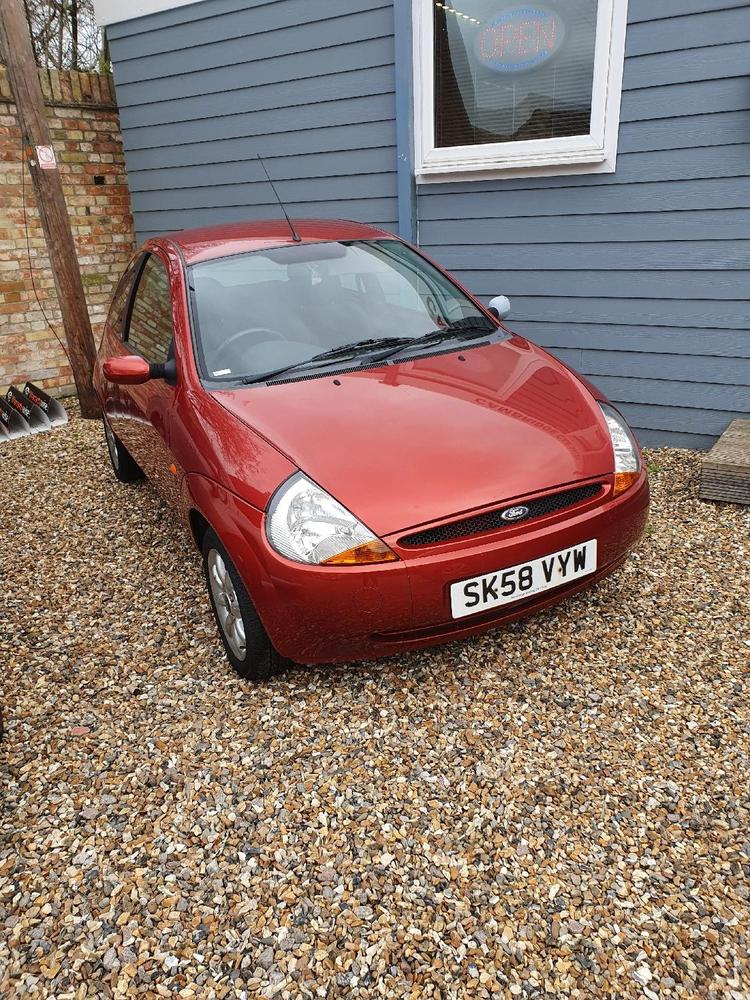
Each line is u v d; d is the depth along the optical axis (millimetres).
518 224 5074
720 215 4383
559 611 3057
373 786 2258
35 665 3008
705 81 4191
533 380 2949
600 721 2461
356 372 2916
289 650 2432
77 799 2297
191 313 3127
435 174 5285
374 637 2385
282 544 2301
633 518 2654
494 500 2346
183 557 3852
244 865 2027
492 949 1762
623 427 2859
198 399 2840
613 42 4355
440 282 3643
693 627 2922
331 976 1727
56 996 1729
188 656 2986
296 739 2471
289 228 3680
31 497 4895
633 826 2066
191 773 2365
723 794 2154
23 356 6996
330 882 1956
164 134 6719
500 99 4980
